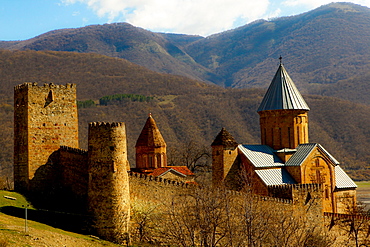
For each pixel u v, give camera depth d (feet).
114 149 134.21
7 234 108.47
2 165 312.29
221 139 185.26
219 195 142.82
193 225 132.98
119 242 131.75
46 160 168.25
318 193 166.71
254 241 127.34
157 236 139.85
